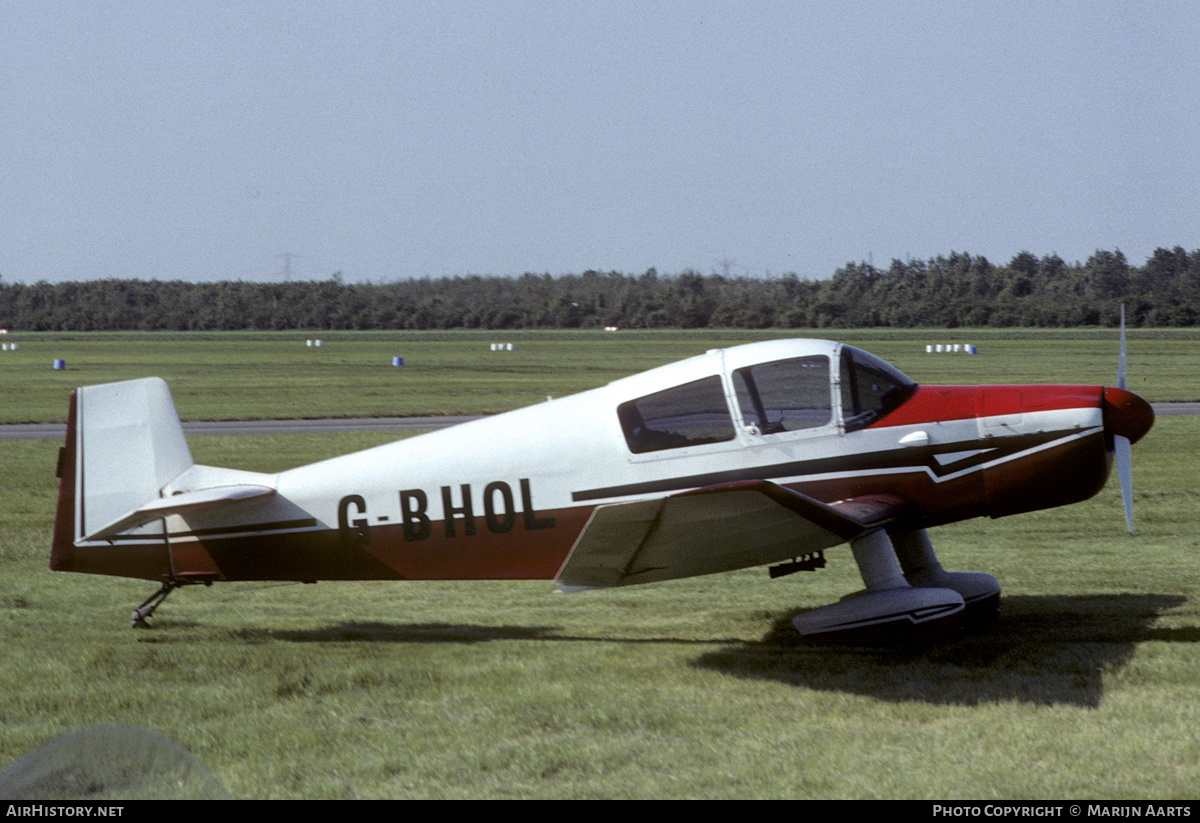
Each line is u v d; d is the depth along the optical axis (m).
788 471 14.91
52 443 42.28
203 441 42.41
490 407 59.31
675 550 13.78
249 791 9.92
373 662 13.95
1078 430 14.88
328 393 69.94
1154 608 16.23
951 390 15.46
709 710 11.99
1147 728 11.12
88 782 8.55
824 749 10.77
